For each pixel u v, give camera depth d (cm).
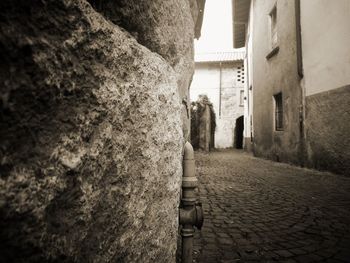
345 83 593
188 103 295
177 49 175
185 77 219
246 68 1802
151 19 122
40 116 56
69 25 64
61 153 61
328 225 298
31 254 52
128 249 88
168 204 125
